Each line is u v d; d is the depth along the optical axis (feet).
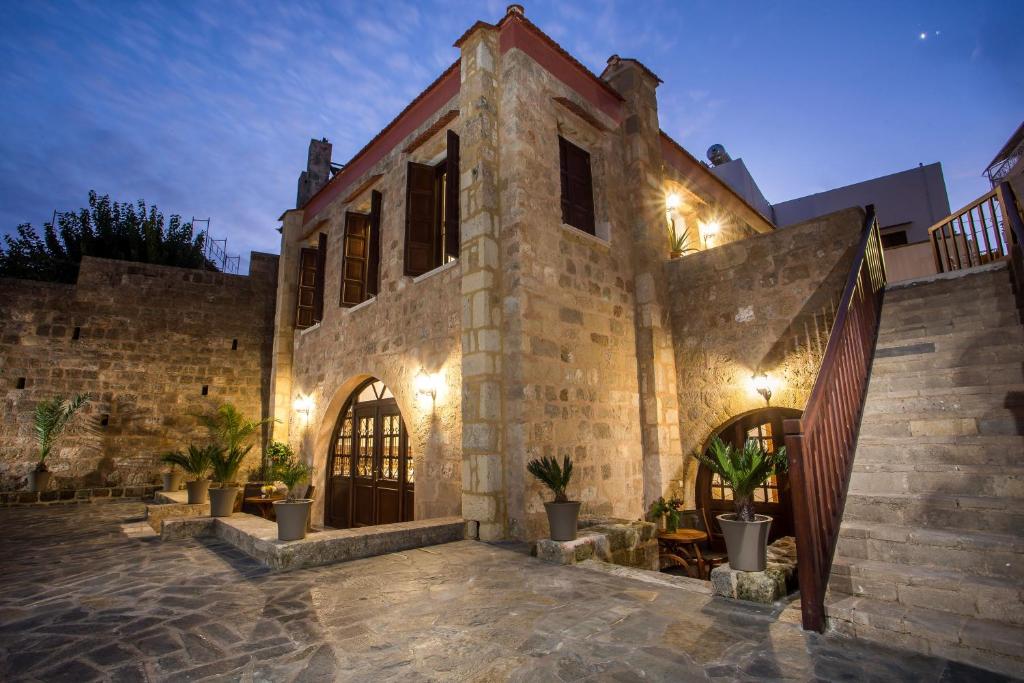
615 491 23.68
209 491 23.59
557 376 22.20
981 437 13.10
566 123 25.72
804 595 10.52
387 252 30.71
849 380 15.25
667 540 21.07
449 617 11.67
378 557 17.43
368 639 10.47
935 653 9.07
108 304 40.09
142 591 14.10
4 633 11.07
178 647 10.19
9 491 35.14
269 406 43.27
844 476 13.43
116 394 39.22
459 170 24.72
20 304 37.55
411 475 28.53
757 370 24.23
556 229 23.62
